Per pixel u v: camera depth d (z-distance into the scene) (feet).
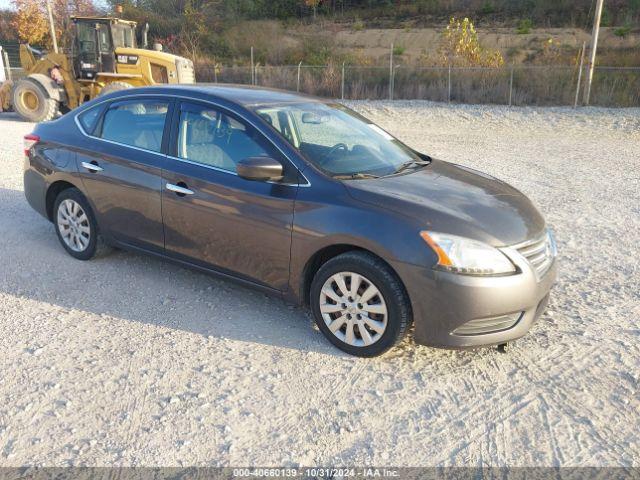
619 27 96.48
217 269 14.30
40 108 51.16
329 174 12.84
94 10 125.70
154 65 50.72
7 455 9.32
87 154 16.24
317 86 72.84
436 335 11.51
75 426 10.05
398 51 94.48
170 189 14.43
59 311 14.24
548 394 11.28
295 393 11.14
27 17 116.67
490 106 62.49
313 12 125.18
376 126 16.81
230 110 14.07
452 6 117.29
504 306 11.38
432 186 13.23
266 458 9.40
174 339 13.01
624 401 11.05
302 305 13.24
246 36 106.11
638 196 27.40
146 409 10.54
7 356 12.18
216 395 11.00
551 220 23.08
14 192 25.29
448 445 9.83
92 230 16.78
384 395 11.17
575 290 16.20
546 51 87.04
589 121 54.19
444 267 11.17
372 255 11.90
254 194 13.08
